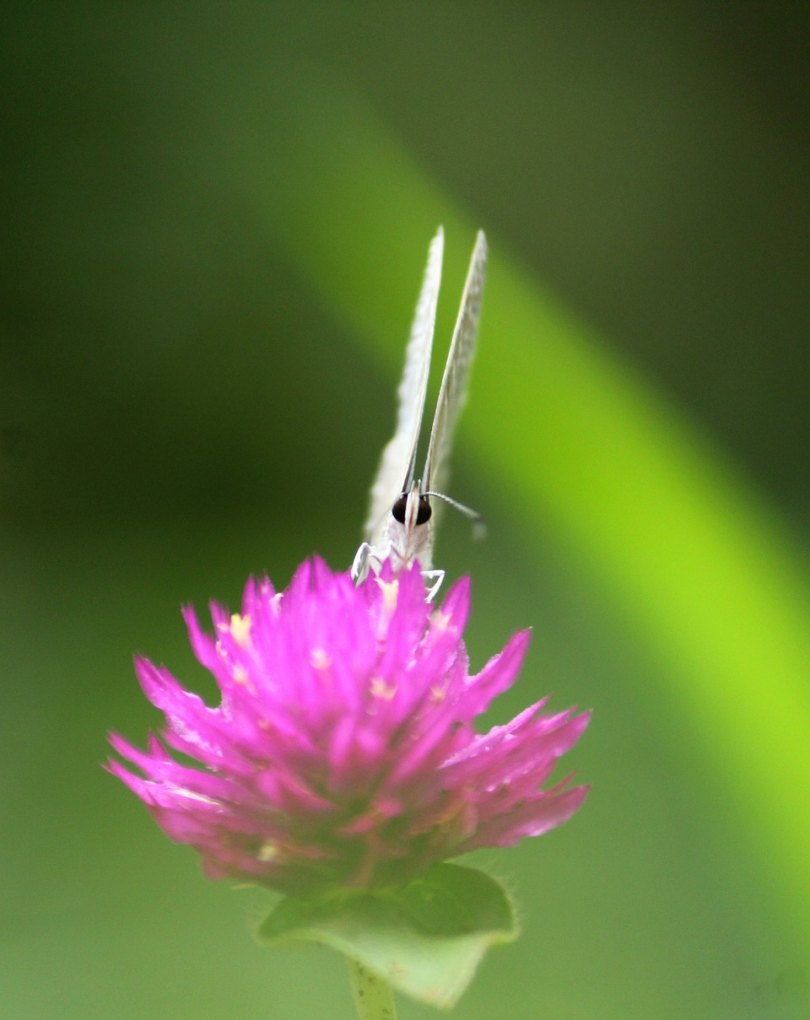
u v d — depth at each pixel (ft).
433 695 0.90
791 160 2.09
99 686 1.23
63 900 1.04
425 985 0.88
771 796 1.09
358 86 2.03
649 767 1.11
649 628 1.37
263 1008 1.00
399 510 0.99
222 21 1.98
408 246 1.95
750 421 1.90
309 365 1.89
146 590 1.46
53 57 1.92
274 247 1.92
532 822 0.90
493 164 2.05
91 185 1.91
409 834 0.89
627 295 2.02
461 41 2.11
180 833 0.90
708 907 1.04
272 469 1.85
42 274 1.88
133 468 1.82
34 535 1.67
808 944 1.03
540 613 1.42
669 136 2.11
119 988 1.01
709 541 1.50
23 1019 1.00
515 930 0.89
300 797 0.89
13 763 1.10
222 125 1.95
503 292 1.96
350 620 0.90
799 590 1.40
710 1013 1.00
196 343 1.89
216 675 0.90
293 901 0.90
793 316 2.02
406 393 1.04
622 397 1.84
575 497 1.65
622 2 2.16
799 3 2.18
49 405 1.83
